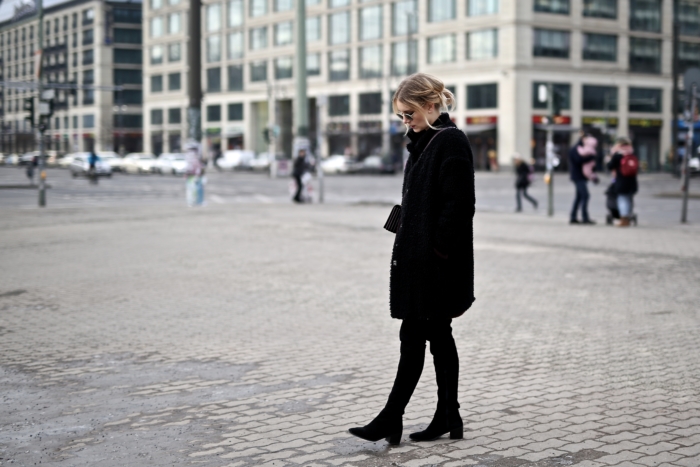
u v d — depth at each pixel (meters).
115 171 70.44
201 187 25.00
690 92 19.38
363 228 17.06
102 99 103.31
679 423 4.67
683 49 72.62
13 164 86.06
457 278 4.18
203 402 5.25
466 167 4.06
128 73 105.06
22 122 95.62
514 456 4.13
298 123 28.56
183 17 94.94
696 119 19.42
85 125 106.31
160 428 4.70
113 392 5.52
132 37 104.56
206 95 94.25
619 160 17.56
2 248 13.68
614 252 13.03
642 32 69.88
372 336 7.30
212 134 94.00
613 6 68.19
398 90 4.20
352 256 12.64
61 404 5.23
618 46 68.81
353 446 4.33
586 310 8.44
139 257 12.52
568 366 6.14
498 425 4.69
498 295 9.31
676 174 53.31
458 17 67.56
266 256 12.62
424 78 4.15
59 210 22.77
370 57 75.94
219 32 92.12
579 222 18.27
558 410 4.98
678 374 5.86
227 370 6.10
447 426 4.39
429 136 4.18
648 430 4.54
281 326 7.74
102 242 14.50
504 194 34.06
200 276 10.73
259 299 9.13
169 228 17.05
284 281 10.34
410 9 71.88
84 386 5.68
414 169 4.20
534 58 64.69
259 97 88.12
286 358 6.47
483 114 66.31
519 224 18.33
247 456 4.18
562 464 3.99
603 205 26.70
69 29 107.38
